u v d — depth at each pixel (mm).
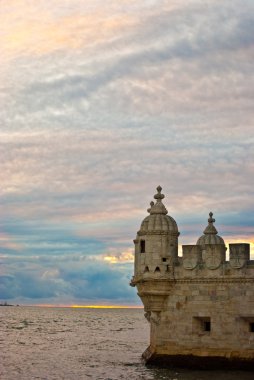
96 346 101000
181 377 55281
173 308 59938
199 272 58938
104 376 60719
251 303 56969
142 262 61125
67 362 74812
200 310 58781
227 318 57781
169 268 60094
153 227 60719
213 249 58719
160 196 62312
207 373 56844
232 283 57875
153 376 56094
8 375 63688
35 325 193750
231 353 57406
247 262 57781
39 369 68250
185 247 59750
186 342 59156
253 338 56906
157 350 60375
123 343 108312
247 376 54906
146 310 61594
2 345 103875
